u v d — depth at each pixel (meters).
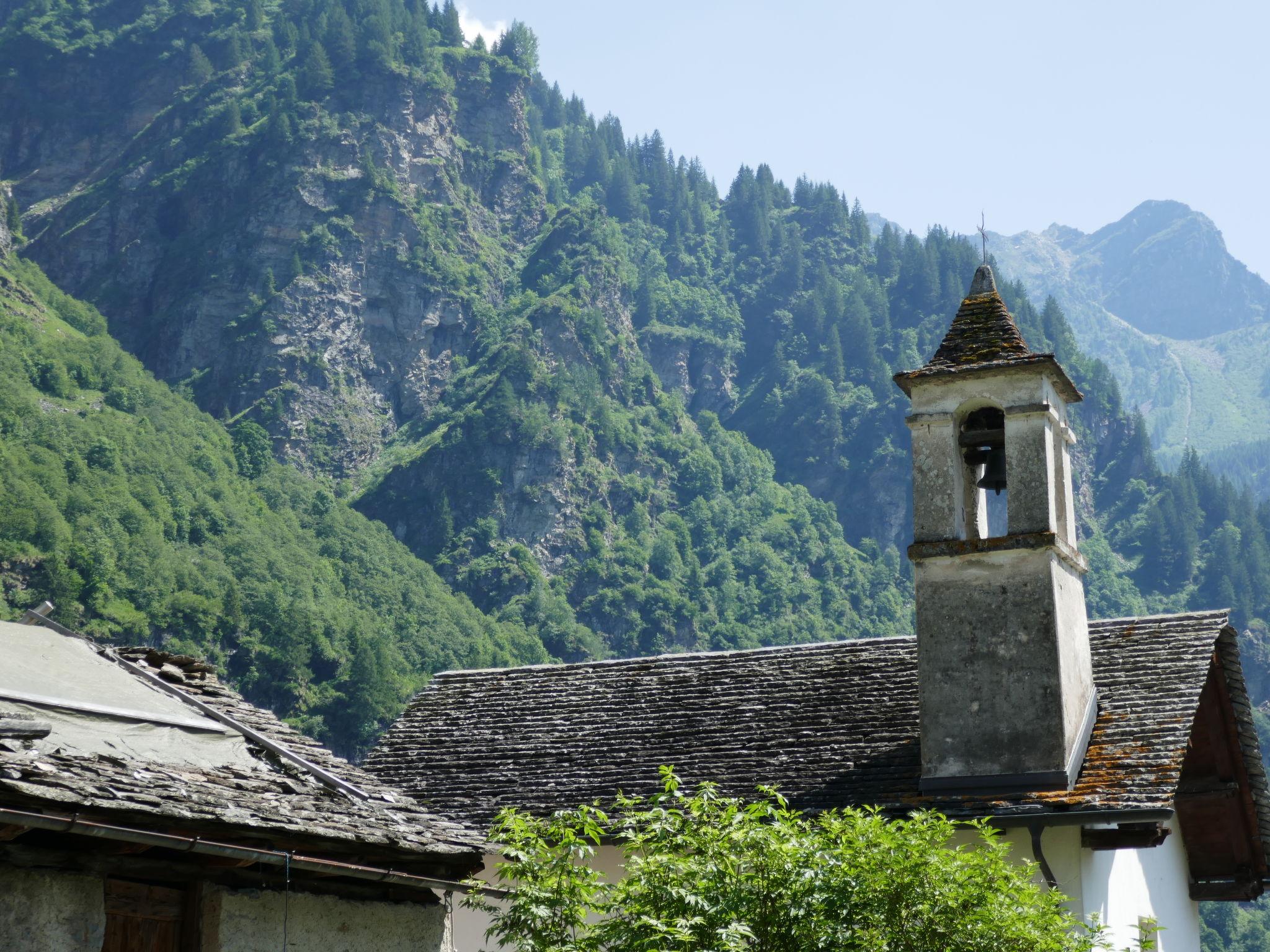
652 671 27.14
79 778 12.29
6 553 182.75
